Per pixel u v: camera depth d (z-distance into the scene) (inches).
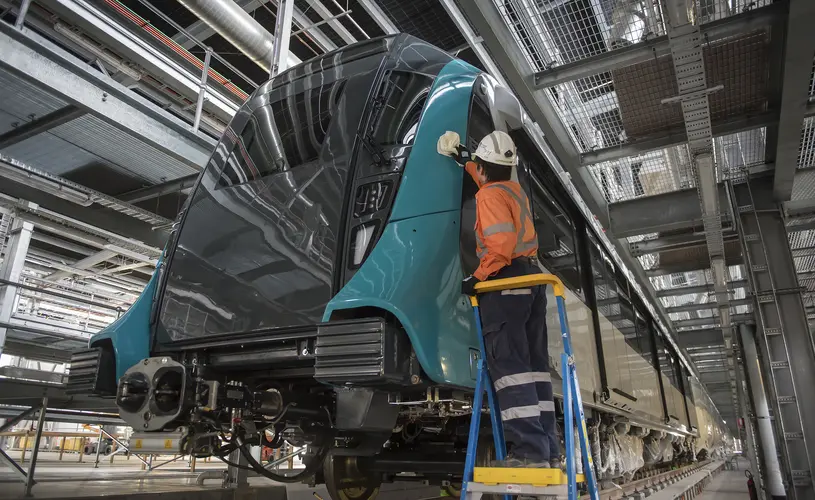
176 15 367.2
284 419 129.6
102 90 197.5
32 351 336.2
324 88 130.0
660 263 514.6
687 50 193.3
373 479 180.5
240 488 185.2
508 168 113.3
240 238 122.4
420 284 99.5
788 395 368.2
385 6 336.8
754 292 381.7
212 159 138.4
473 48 246.4
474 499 93.6
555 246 187.3
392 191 109.5
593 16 214.7
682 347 767.7
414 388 105.7
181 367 111.1
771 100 273.3
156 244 334.3
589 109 274.2
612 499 222.4
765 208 383.9
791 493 361.7
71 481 222.5
